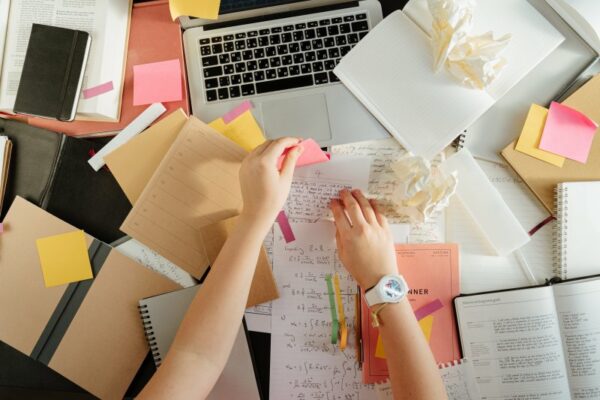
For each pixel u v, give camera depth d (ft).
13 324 2.60
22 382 2.63
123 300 2.63
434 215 2.74
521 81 2.72
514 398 2.58
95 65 2.65
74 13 2.68
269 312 2.66
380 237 2.55
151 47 2.73
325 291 2.67
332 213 2.71
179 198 2.64
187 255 2.64
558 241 2.64
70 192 2.70
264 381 2.63
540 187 2.67
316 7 2.73
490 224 2.67
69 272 2.63
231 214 2.64
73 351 2.60
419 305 2.66
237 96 2.72
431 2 2.47
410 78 2.65
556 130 2.67
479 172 2.68
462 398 2.60
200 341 2.25
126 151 2.68
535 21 2.63
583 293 2.56
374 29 2.68
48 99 2.61
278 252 2.70
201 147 2.66
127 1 2.73
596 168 2.65
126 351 2.61
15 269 2.63
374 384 2.61
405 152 2.72
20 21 2.68
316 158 2.69
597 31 2.55
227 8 2.68
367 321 2.63
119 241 2.69
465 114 2.61
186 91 2.72
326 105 2.70
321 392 2.62
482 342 2.61
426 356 2.37
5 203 2.70
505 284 2.69
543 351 2.57
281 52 2.72
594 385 2.54
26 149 2.70
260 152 2.44
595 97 2.67
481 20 2.64
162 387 2.21
